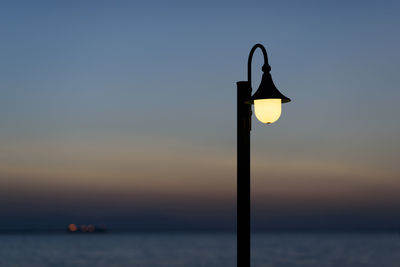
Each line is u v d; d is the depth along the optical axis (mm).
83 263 74750
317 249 123062
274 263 75062
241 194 7402
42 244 173875
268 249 126312
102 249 129500
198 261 80500
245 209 7348
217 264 74250
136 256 94938
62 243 190000
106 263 75375
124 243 193250
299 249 124875
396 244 158250
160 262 78188
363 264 71500
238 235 7320
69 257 90000
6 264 71875
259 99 7418
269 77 7621
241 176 7441
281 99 7520
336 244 164625
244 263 7227
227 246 157250
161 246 158125
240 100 7617
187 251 118750
